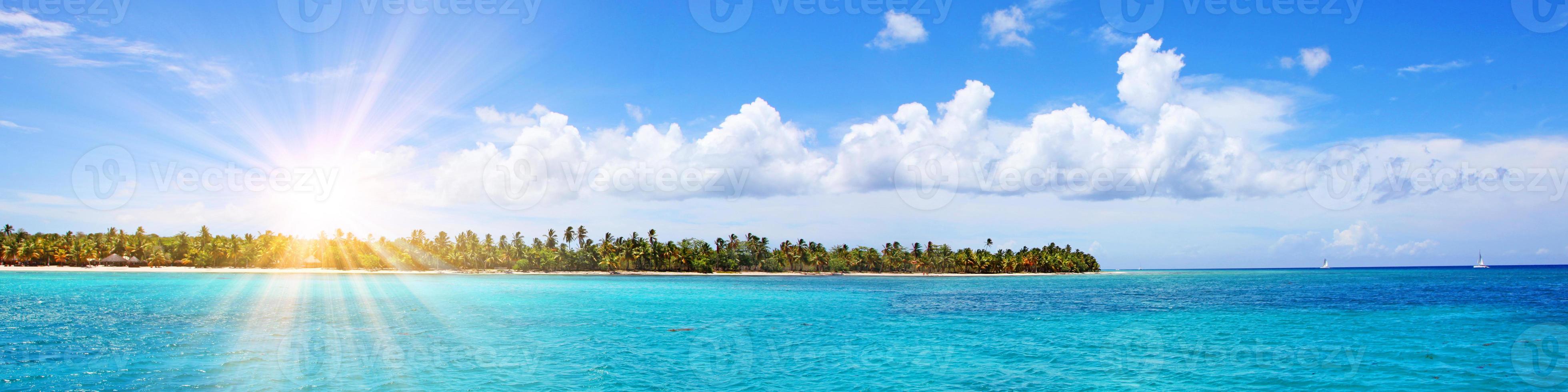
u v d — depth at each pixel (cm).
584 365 2234
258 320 3484
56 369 2059
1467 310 4691
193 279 8762
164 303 4506
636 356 2416
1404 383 2031
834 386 1962
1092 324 3700
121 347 2480
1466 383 2031
